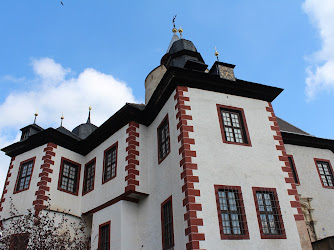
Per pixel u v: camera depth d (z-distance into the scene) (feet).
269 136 50.52
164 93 52.54
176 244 41.01
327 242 41.34
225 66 53.78
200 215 39.14
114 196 53.88
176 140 46.50
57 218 57.11
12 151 68.95
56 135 64.03
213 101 50.21
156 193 49.93
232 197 42.55
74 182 64.13
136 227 51.21
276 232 42.27
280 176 46.85
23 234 46.32
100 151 63.41
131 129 56.65
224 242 38.45
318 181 62.08
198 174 42.11
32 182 60.75
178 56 65.05
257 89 53.98
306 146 65.82
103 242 52.34
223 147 45.93
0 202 63.21
